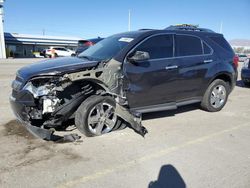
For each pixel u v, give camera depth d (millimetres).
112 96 4820
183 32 5992
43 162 3816
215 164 3895
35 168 3648
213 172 3666
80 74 4414
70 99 4516
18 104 4367
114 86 4816
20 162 3797
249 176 3584
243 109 7133
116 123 5055
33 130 4320
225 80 6895
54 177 3445
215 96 6645
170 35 5707
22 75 4469
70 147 4320
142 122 5730
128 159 3979
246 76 10922
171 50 5637
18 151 4129
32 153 4078
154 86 5348
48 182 3334
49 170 3609
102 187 3256
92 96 4652
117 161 3906
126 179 3441
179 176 3547
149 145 4492
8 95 7910
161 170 3684
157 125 5555
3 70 15055
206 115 6418
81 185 3287
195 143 4641
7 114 5922
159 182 3396
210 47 6395
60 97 4441
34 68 4562
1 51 36375
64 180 3385
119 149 4301
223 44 6758
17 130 4984
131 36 5391
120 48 5090
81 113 4559
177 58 5668
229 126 5625
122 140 4664
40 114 4367
